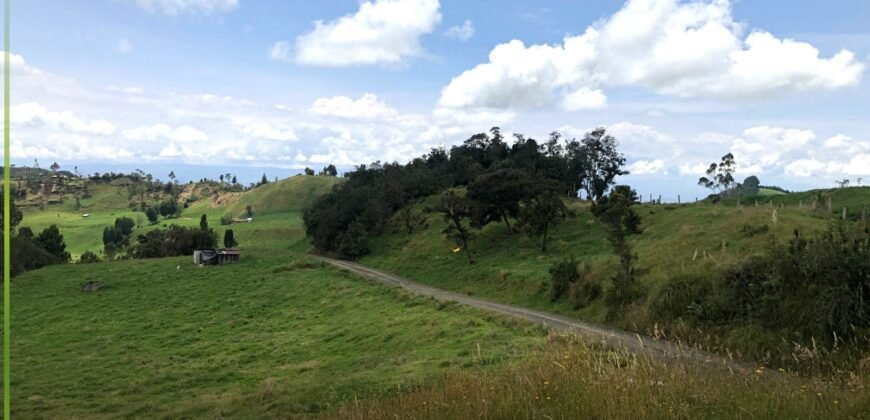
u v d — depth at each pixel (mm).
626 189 63125
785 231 33062
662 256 35844
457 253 68938
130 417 19828
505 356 17234
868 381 8609
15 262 74438
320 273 63625
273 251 92375
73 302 56969
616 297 29531
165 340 39344
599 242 56656
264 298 52500
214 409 17922
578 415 7605
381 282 55219
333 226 96562
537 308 37219
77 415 21141
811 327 18422
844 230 21328
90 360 33781
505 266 54469
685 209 59094
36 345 40000
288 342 33750
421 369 17688
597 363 10641
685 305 24688
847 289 18094
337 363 25281
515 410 8250
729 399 7777
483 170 102312
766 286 21547
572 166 97562
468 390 10055
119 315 50031
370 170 127625
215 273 70000
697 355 13711
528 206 62000
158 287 63156
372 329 31984
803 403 7496
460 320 28703
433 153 132250
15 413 22188
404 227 91688
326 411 13836
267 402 17422
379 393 14602
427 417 8969
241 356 31328
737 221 38469
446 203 71438
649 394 7977
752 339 19438
